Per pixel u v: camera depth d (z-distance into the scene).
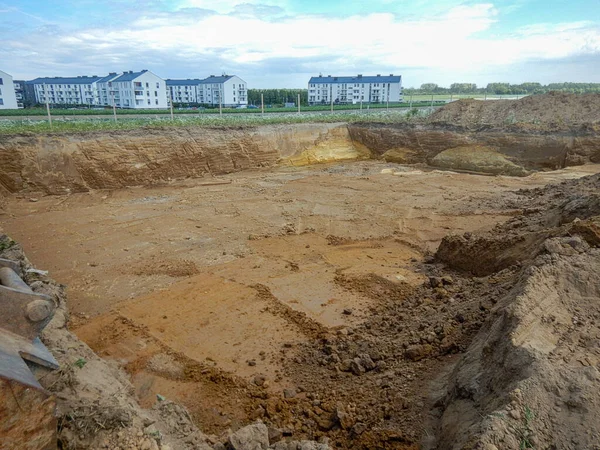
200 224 14.12
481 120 28.70
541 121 26.22
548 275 5.41
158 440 3.40
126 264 10.89
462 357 5.32
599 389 3.61
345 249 11.93
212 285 9.71
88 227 13.84
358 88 69.44
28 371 2.59
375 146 27.67
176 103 63.44
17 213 15.45
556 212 10.34
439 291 8.48
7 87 46.62
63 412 3.26
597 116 25.28
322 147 27.34
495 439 3.28
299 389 6.20
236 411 5.86
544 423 3.43
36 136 18.33
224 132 23.62
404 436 4.63
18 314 3.03
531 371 3.84
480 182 19.81
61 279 10.05
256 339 7.63
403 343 6.57
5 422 2.32
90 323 8.16
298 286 9.64
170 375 6.68
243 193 18.38
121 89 58.66
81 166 18.78
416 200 16.67
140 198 17.67
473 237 10.52
